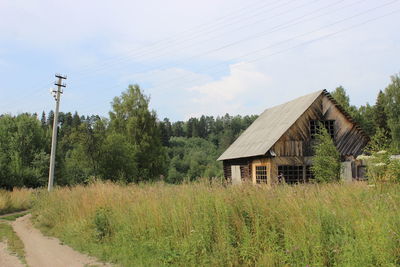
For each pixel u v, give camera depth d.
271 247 7.41
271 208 8.34
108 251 10.23
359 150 23.84
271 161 22.62
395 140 46.66
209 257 7.95
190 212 9.66
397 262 5.77
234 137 140.25
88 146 30.92
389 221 6.43
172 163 91.44
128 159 32.72
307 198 8.55
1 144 43.81
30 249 11.41
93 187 18.00
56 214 16.81
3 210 24.09
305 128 23.47
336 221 7.23
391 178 11.00
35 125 46.47
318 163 20.33
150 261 8.67
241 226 8.13
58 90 29.03
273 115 29.22
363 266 5.69
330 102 24.09
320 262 6.37
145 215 10.96
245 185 9.86
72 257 10.11
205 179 11.58
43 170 41.84
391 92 48.91
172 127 184.12
